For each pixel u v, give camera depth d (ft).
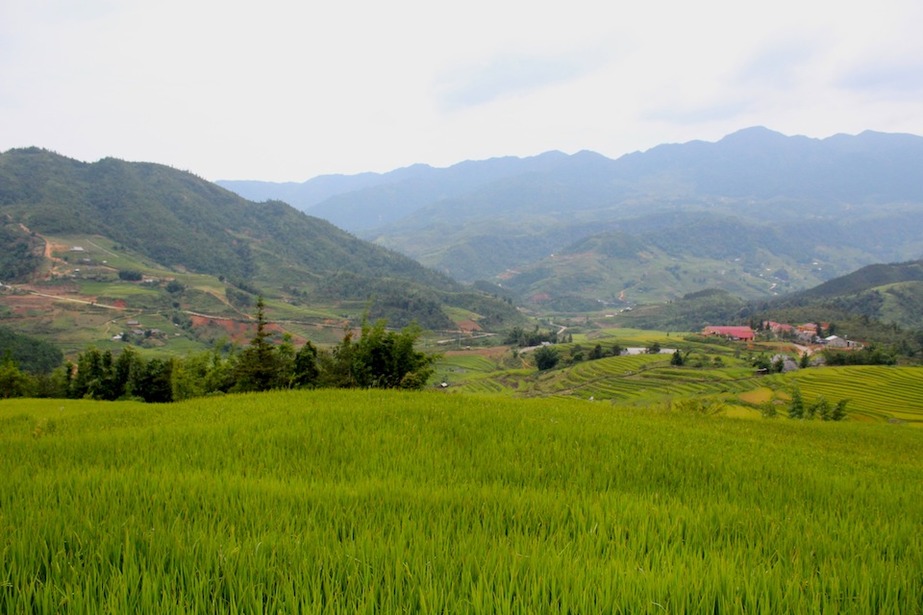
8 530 11.50
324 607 8.63
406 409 35.40
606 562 10.89
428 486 17.15
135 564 9.96
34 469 19.04
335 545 11.03
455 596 9.19
